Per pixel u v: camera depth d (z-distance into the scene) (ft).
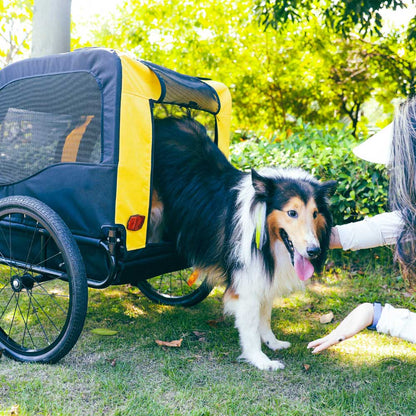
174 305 12.37
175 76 9.98
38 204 8.63
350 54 33.32
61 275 8.79
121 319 11.43
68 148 8.82
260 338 10.28
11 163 9.64
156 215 10.42
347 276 15.02
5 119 9.77
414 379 8.70
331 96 34.91
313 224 8.85
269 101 34.47
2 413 7.06
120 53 8.35
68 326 8.37
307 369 9.05
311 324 11.53
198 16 31.81
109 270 8.47
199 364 9.23
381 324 6.54
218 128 11.94
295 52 32.86
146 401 7.62
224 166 10.73
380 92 36.01
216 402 7.70
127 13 32.40
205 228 9.84
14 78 9.66
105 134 8.16
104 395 7.73
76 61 8.63
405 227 6.99
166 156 10.21
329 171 15.49
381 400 7.96
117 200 8.16
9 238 9.73
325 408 7.66
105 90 8.16
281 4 21.24
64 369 8.59
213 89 11.30
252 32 31.96
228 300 9.66
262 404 7.73
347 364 9.36
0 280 13.57
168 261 10.16
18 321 10.96
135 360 9.22
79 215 8.59
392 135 7.09
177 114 11.20
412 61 33.09
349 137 18.78
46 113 9.13
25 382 8.02
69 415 7.11
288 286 9.76
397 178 6.74
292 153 16.75
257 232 8.96
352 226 8.68
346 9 20.93
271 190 9.00
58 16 15.94
